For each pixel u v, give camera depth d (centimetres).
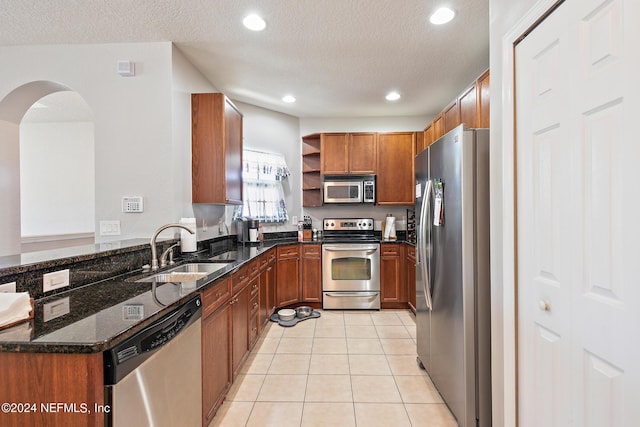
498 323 151
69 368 91
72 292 148
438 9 208
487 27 229
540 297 123
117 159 253
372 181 413
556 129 114
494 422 154
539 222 124
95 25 225
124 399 97
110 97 252
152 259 210
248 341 254
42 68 253
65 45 252
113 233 253
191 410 143
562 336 111
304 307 384
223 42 249
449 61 281
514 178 139
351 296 392
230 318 209
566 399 110
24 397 91
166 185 251
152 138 251
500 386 149
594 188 97
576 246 104
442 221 196
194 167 279
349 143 418
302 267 399
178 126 259
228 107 290
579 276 103
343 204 433
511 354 140
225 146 278
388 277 396
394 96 367
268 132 416
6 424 92
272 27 228
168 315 125
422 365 247
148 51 250
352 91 351
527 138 130
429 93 358
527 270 131
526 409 132
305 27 228
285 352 275
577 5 103
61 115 473
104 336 95
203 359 163
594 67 97
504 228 144
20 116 275
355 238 429
